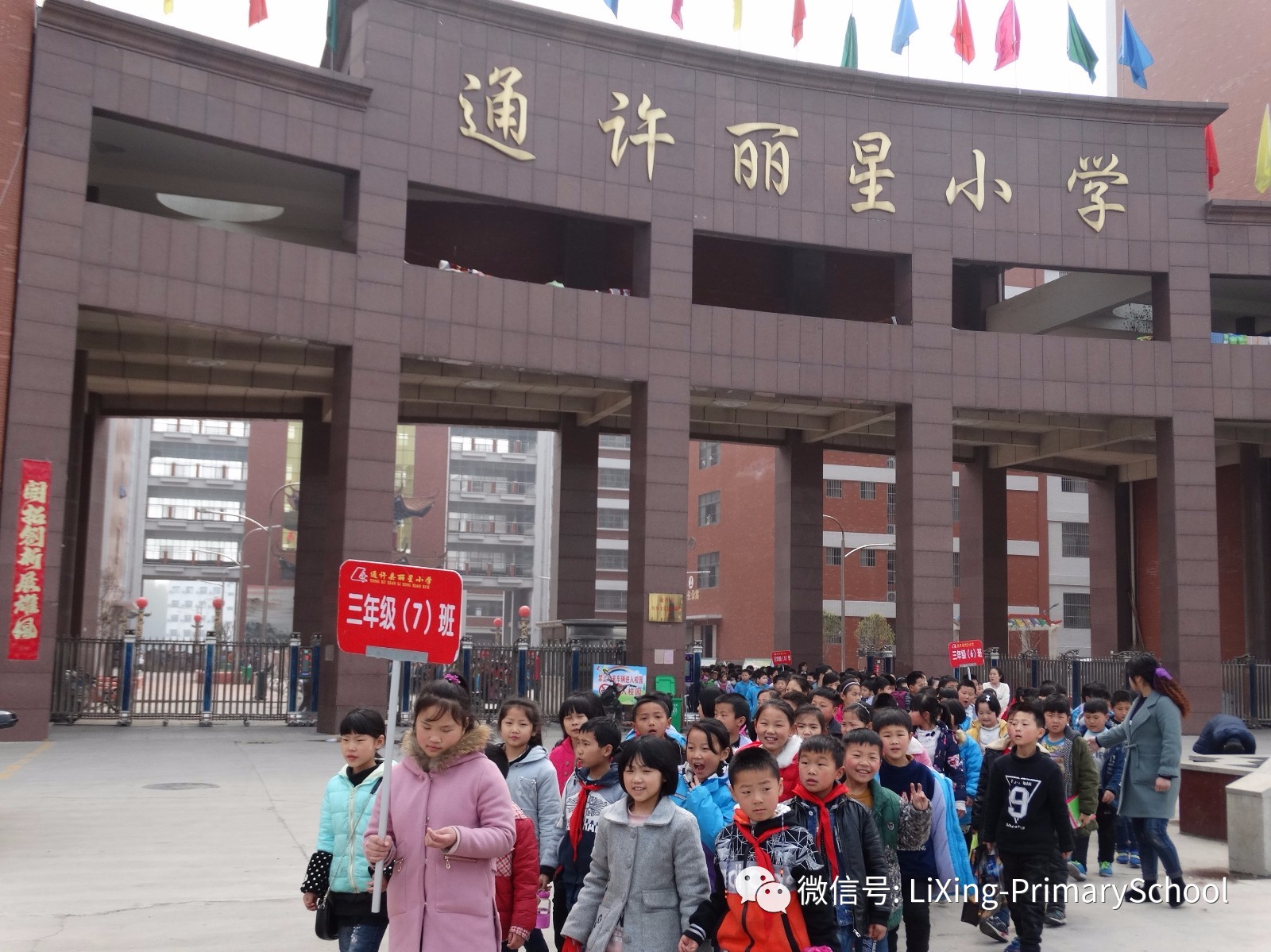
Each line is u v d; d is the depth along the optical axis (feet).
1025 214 104.42
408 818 18.58
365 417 85.71
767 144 99.91
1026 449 127.03
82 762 63.98
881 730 25.75
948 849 25.31
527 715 23.85
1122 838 40.91
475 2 91.09
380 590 19.84
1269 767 41.39
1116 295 112.98
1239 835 38.78
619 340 94.63
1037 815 26.66
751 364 98.32
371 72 87.81
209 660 89.97
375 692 84.07
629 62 96.58
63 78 76.43
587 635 100.94
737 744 28.89
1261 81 134.21
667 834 18.57
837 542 205.77
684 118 97.91
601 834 19.08
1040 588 207.00
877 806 22.80
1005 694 75.05
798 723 27.37
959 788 33.63
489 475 300.20
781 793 20.88
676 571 94.48
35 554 73.51
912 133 103.50
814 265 116.47
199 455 290.76
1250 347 105.81
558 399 108.88
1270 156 110.63
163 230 79.25
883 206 101.96
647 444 94.63
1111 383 104.06
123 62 78.28
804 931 18.28
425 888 18.31
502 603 296.30
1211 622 102.22
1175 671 101.91
